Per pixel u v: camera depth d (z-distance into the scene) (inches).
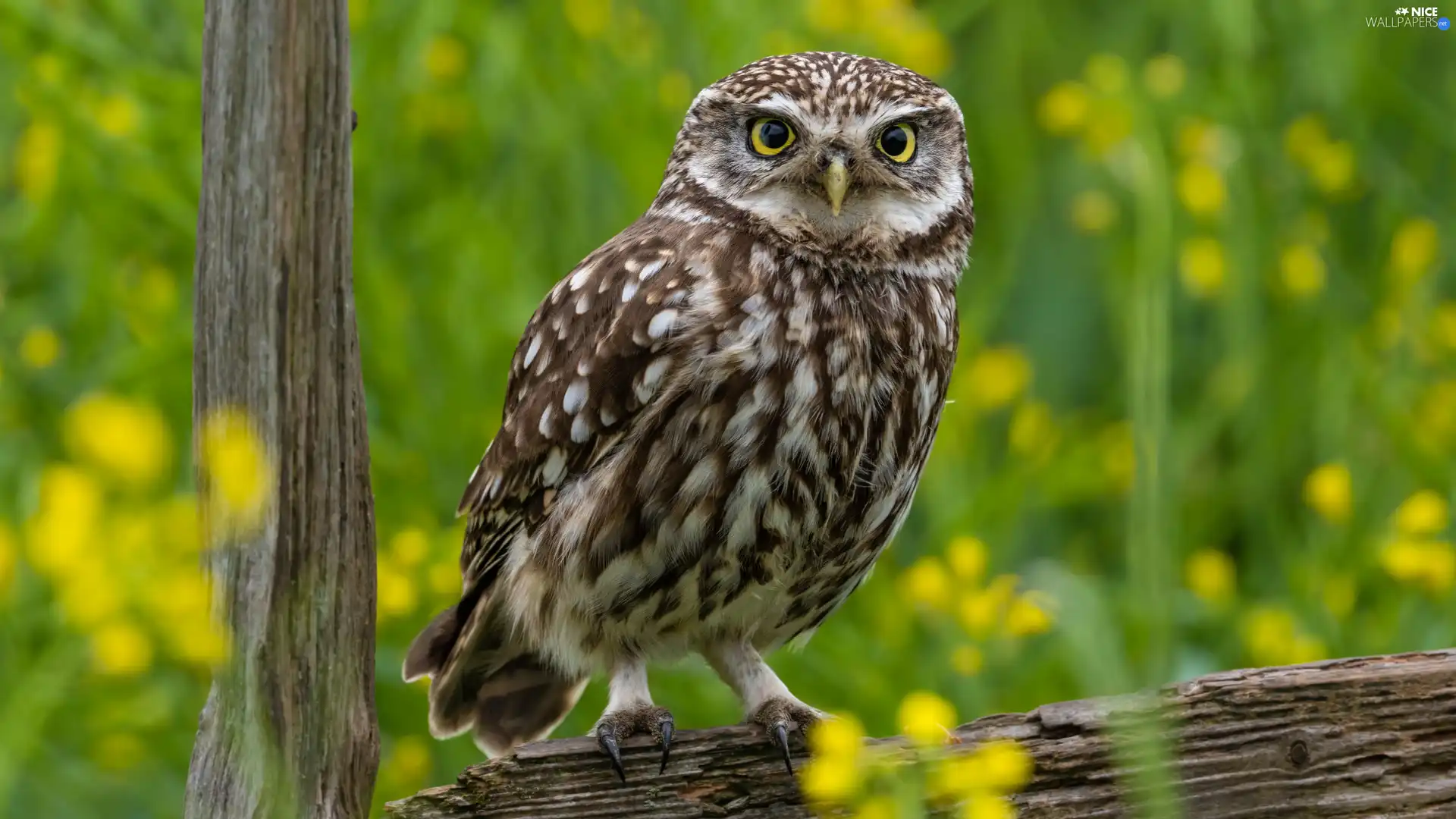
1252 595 422.0
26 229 387.5
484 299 382.9
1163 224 326.0
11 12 386.9
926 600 341.4
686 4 407.2
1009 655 357.7
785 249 291.0
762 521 284.7
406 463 371.2
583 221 399.5
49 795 340.8
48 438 373.7
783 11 419.5
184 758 351.6
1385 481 406.3
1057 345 470.3
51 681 274.2
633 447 283.3
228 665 201.5
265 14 204.8
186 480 371.9
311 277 209.6
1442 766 237.5
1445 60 465.4
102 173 378.0
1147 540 196.1
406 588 354.6
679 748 251.8
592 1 406.9
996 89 484.1
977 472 409.1
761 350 281.1
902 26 436.5
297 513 210.8
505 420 313.4
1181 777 238.2
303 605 211.9
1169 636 196.2
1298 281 438.0
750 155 299.7
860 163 294.7
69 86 385.7
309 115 207.6
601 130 396.8
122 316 388.8
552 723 326.0
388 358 372.2
